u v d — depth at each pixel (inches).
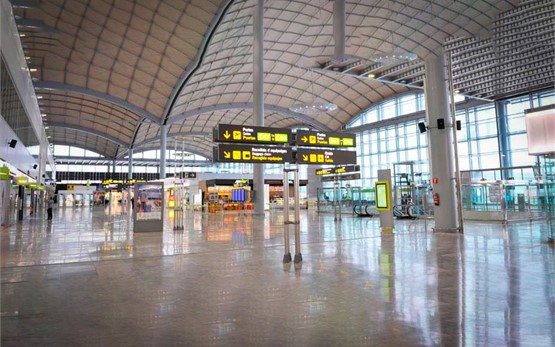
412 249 420.5
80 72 1491.1
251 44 1446.9
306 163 569.9
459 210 613.6
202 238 578.9
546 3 853.2
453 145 642.2
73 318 192.9
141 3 1104.2
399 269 307.9
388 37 1310.3
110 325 181.2
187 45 1298.0
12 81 808.3
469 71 1203.2
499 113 1491.1
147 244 510.3
